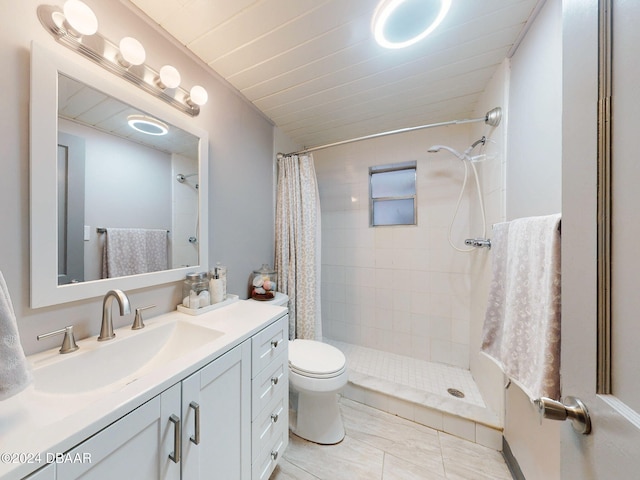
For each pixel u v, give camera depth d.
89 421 0.49
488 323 1.16
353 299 2.38
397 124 2.04
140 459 0.58
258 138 1.82
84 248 0.86
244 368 0.93
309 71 1.37
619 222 0.35
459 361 2.00
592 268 0.39
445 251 2.04
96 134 0.90
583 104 0.42
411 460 1.26
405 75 1.41
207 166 1.34
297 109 1.77
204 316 1.12
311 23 1.06
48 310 0.77
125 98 0.97
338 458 1.27
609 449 0.34
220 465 0.82
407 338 2.17
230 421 0.86
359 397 1.71
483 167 1.63
